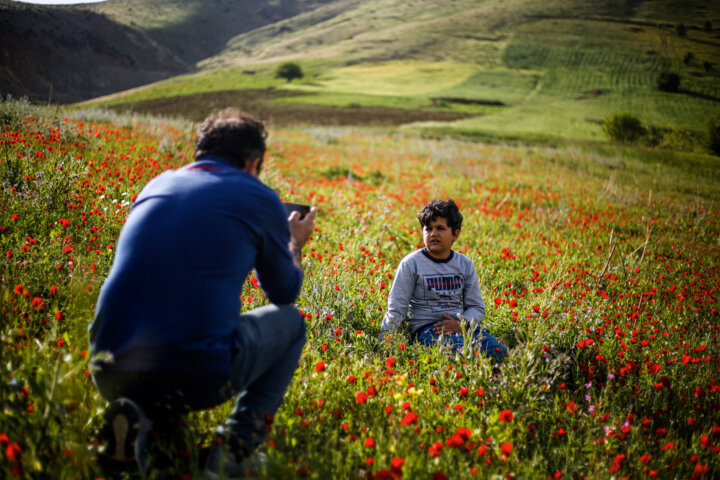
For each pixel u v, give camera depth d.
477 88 90.19
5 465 1.38
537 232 7.89
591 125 59.16
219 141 1.79
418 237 6.50
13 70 109.75
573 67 103.81
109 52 159.88
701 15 138.50
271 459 1.63
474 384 2.55
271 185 8.30
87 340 1.76
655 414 2.78
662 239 8.53
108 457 1.60
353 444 1.92
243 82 101.75
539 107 73.19
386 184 12.12
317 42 184.12
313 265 4.32
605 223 9.25
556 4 160.88
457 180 13.70
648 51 110.31
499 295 4.50
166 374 1.49
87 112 12.51
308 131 31.33
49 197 4.06
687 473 2.22
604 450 2.21
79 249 3.29
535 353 2.92
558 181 15.80
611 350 3.38
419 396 2.42
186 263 1.52
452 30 150.38
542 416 2.46
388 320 3.29
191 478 1.58
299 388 2.23
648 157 30.92
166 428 1.73
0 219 3.54
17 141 5.21
